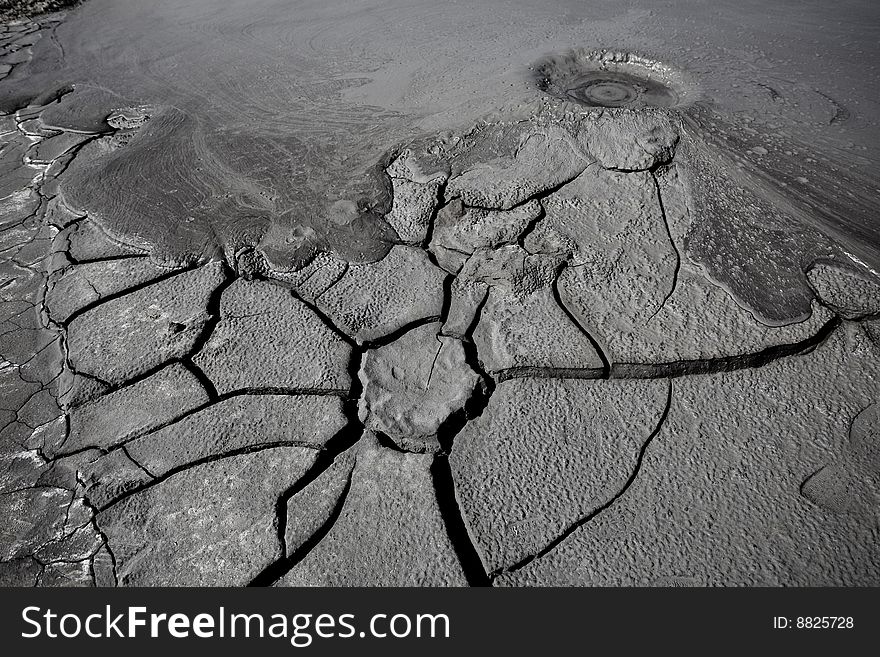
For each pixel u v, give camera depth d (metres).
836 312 2.15
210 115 3.33
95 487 1.75
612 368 2.01
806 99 3.29
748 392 1.94
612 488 1.71
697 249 2.38
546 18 4.33
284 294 2.28
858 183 2.69
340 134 3.11
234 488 1.73
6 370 2.06
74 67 3.87
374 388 1.96
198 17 4.58
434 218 2.58
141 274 2.38
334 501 1.69
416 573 1.56
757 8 4.49
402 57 3.85
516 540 1.62
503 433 1.85
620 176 2.72
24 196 2.81
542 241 2.45
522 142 2.92
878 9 4.43
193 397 1.95
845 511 1.65
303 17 4.53
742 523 1.63
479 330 2.14
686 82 3.48
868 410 1.88
